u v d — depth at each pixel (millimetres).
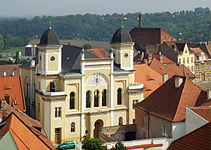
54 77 99688
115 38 107875
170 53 163875
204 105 76125
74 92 99312
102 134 85562
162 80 115875
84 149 69812
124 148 67938
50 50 99500
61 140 98125
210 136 57156
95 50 158750
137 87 105500
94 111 101062
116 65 107312
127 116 105250
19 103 102875
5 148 55156
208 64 179375
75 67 100812
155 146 75188
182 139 60156
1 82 105438
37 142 62781
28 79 115062
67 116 98625
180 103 78875
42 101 98188
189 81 82875
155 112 81938
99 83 101688
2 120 71625
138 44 194750
